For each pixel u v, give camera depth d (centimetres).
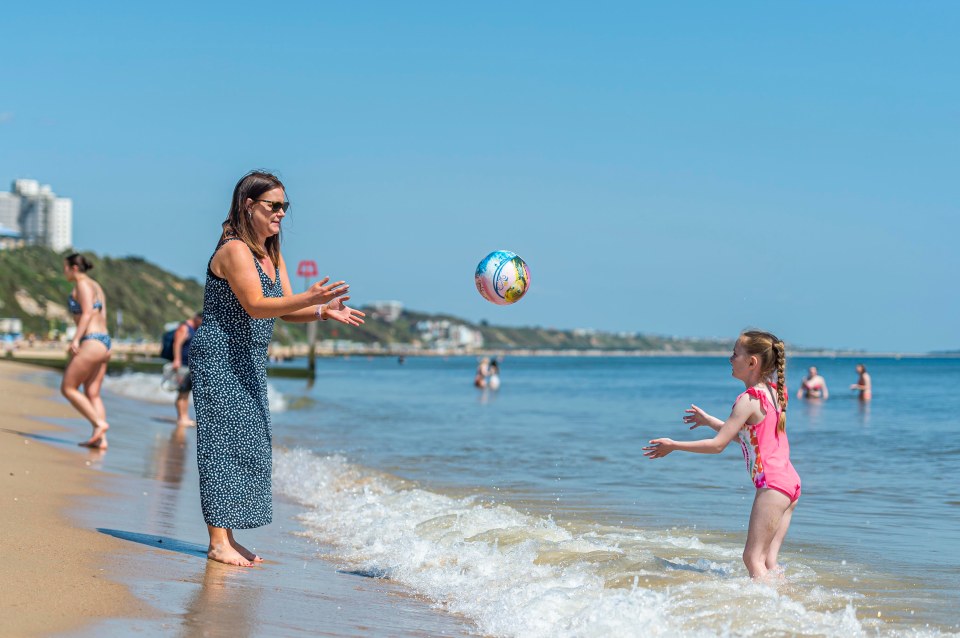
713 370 11981
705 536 791
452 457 1421
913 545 766
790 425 2233
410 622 520
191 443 1481
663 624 495
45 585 509
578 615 515
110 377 3531
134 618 463
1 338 10894
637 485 1120
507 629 507
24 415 1625
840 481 1195
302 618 504
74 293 1290
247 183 646
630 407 3102
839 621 502
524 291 751
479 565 659
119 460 1184
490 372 5047
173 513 825
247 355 653
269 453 668
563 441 1719
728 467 1305
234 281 629
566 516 893
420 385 5397
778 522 612
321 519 890
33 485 877
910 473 1282
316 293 610
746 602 535
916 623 512
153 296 17100
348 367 12838
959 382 6575
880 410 2914
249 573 614
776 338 626
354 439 1705
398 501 955
